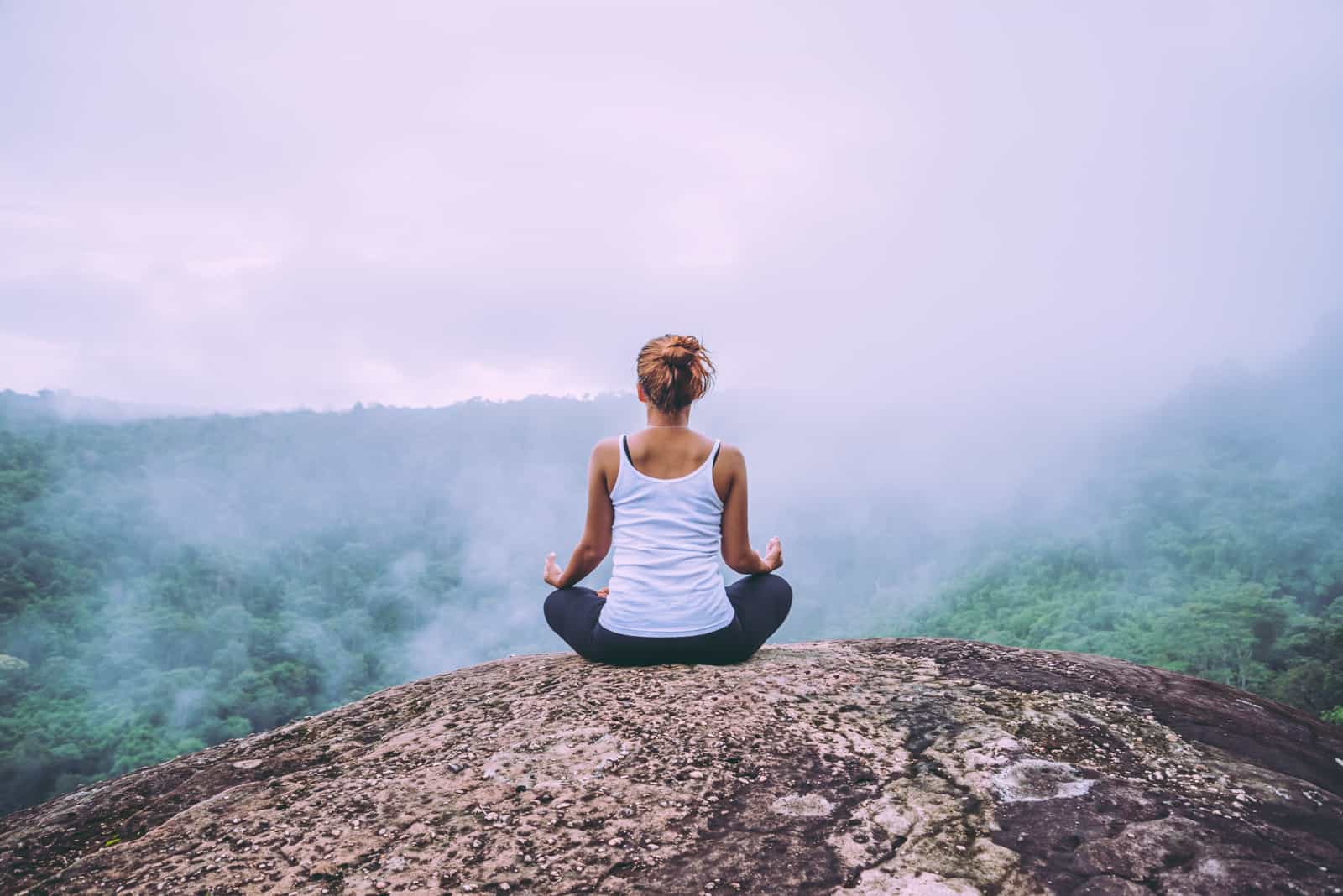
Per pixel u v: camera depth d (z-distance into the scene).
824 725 1.94
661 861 1.40
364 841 1.48
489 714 2.09
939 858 1.39
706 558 2.38
